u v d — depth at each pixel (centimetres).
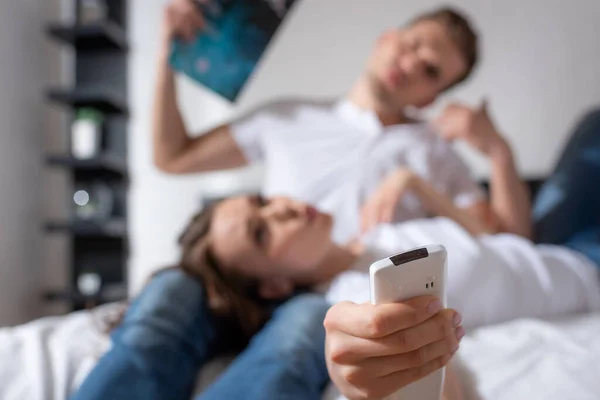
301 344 66
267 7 128
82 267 204
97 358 73
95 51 208
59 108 204
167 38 130
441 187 135
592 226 141
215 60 129
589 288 95
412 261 41
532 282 89
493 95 187
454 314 42
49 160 188
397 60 132
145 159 225
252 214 87
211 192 220
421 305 41
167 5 128
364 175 130
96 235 203
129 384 62
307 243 86
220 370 79
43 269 193
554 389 59
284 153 139
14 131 179
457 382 54
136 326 70
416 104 139
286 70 204
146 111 223
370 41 197
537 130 183
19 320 179
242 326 85
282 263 87
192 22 127
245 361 65
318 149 136
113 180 204
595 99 176
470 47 135
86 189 204
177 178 234
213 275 86
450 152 140
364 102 140
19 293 179
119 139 206
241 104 210
